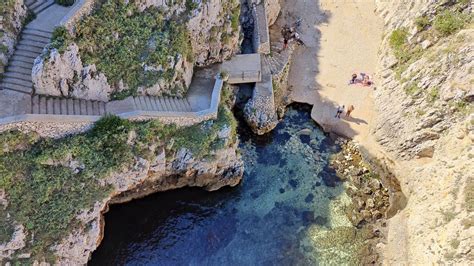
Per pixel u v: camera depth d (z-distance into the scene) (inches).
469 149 1250.6
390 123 1476.4
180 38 1333.7
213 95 1357.0
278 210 1357.0
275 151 1482.5
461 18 1443.2
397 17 1702.8
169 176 1323.8
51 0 1311.5
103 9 1246.3
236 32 1501.0
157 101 1305.4
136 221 1301.7
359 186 1418.6
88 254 1184.8
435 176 1304.1
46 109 1166.3
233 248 1279.5
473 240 1096.8
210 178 1350.9
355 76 1643.7
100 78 1229.1
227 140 1323.8
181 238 1289.4
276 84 1557.6
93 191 1175.6
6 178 1095.6
